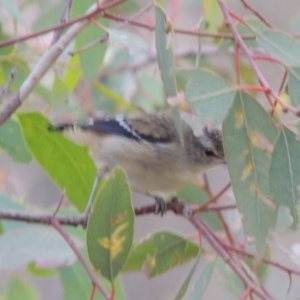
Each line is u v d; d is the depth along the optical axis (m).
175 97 5.54
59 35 7.79
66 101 8.99
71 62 9.56
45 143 8.87
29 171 13.10
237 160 5.79
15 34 9.11
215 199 7.44
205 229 6.85
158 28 5.70
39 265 8.05
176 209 8.67
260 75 5.39
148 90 11.75
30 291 9.85
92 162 8.89
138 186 9.83
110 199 5.89
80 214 8.46
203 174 9.70
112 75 11.91
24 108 10.02
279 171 5.70
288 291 6.60
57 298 12.66
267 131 5.79
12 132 9.09
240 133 5.79
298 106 5.93
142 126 9.62
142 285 12.94
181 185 9.62
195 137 9.44
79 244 8.38
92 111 11.02
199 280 6.95
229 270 8.03
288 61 5.96
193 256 7.66
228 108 5.55
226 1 8.72
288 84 5.99
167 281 13.00
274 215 5.81
